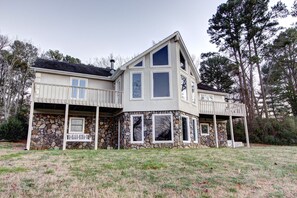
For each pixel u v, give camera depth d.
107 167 6.25
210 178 5.43
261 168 6.59
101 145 14.47
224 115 16.69
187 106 14.04
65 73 14.09
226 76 29.44
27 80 28.98
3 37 27.61
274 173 6.08
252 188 4.82
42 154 8.17
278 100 31.38
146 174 5.64
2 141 17.09
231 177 5.58
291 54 27.25
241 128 23.56
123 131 13.35
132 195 4.19
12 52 27.92
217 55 29.88
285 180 5.48
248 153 9.23
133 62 13.84
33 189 4.35
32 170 5.74
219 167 6.57
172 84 13.27
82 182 4.89
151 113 13.10
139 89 13.57
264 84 30.00
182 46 14.63
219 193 4.42
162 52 13.95
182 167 6.44
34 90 11.64
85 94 14.62
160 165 6.61
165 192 4.40
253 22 23.84
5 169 5.73
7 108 26.50
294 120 21.78
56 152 8.80
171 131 12.66
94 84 15.27
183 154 8.70
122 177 5.34
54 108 13.47
